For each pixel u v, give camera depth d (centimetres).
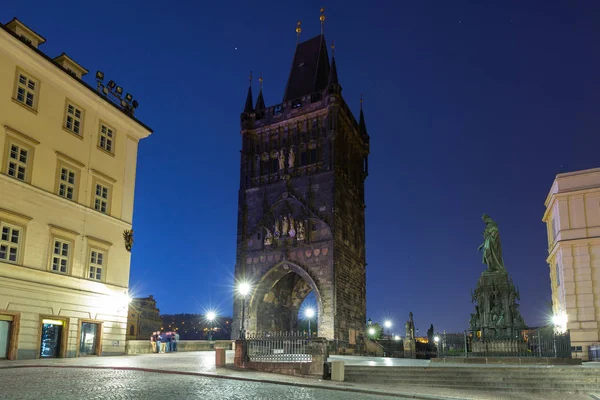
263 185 8025
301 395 2131
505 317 4147
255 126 8381
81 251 4172
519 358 3650
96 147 4491
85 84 4369
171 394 1959
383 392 2364
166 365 3183
